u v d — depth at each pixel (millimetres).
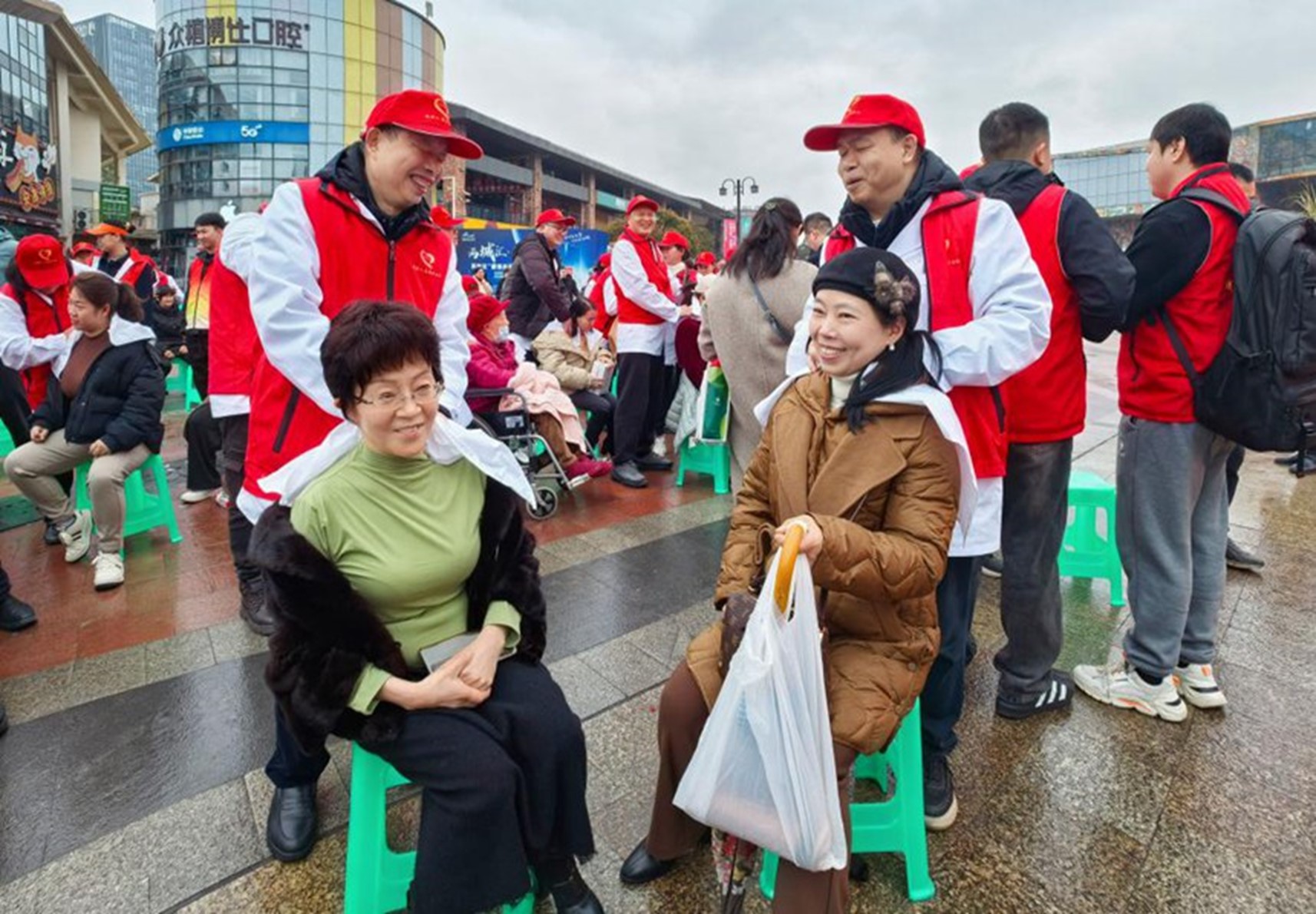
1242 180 3934
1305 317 2199
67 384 3916
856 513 1676
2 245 4902
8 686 2811
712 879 1924
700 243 48375
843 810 1635
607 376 6180
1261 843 2010
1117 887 1877
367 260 2203
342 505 1650
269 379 2227
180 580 3830
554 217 5738
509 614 1763
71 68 32219
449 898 1529
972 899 1850
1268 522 4633
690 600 3535
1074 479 3689
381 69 47281
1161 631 2529
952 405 1895
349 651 1592
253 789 2250
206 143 44500
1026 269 1948
